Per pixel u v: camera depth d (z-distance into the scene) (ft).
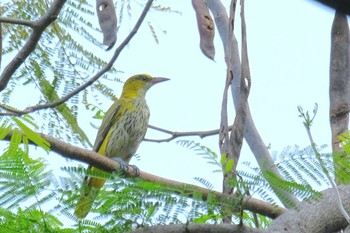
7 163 27.22
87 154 38.60
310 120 27.94
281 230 31.09
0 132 30.63
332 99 38.93
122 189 27.09
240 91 33.40
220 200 26.78
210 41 36.37
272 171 26.91
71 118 41.63
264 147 40.96
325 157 27.32
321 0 13.38
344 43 39.42
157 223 27.04
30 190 26.89
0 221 27.04
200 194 26.91
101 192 27.17
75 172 27.25
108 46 36.60
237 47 43.09
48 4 44.24
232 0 36.01
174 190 27.02
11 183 26.91
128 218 27.22
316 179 26.89
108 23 37.01
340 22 39.78
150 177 34.17
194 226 26.50
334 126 38.50
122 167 39.63
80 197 27.09
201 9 37.11
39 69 42.09
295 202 28.32
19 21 36.70
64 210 27.12
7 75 37.63
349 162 27.35
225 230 26.43
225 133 32.65
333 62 39.42
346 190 32.76
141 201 27.04
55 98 42.19
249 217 34.63
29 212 27.04
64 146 37.65
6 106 35.73
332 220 31.99
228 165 26.99
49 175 27.22
